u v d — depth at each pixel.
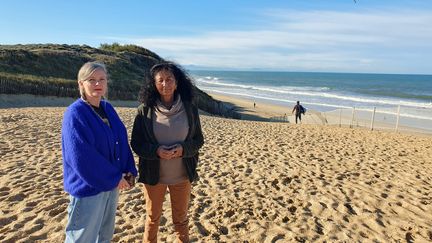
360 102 46.66
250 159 8.52
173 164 3.35
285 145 10.77
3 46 37.06
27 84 21.58
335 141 12.20
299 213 5.25
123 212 4.93
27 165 6.86
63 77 30.30
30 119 12.29
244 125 16.17
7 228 4.27
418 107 40.66
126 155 3.10
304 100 49.00
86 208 2.82
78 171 2.69
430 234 4.80
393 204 5.85
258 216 5.06
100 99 2.97
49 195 5.34
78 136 2.69
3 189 5.54
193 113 3.33
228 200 5.61
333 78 154.25
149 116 3.23
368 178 7.38
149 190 3.43
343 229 4.78
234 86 84.56
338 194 6.17
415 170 8.30
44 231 4.25
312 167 8.05
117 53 41.66
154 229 3.57
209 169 7.42
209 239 4.28
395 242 4.52
